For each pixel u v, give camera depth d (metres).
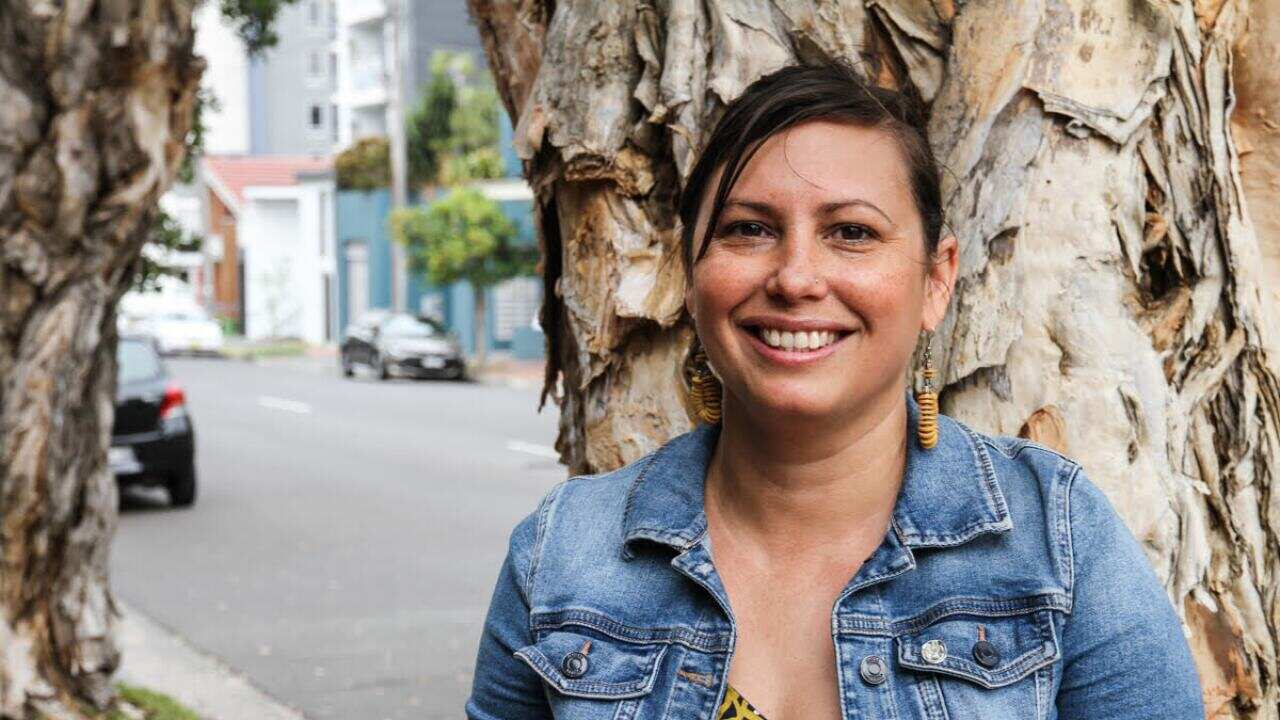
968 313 2.00
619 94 2.20
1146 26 2.00
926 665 1.46
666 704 1.55
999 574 1.49
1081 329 1.96
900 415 1.59
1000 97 2.01
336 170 41.59
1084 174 1.98
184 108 5.12
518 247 28.41
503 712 1.71
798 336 1.49
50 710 5.05
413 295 37.38
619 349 2.22
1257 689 2.06
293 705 6.13
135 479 11.46
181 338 38.66
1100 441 1.95
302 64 64.19
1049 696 1.45
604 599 1.62
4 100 4.71
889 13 2.07
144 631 7.49
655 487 1.66
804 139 1.50
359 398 24.02
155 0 4.85
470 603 8.27
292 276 47.41
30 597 5.05
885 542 1.52
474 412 21.34
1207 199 2.09
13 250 4.81
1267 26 2.16
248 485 13.30
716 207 1.52
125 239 5.09
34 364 4.92
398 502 12.27
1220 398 2.13
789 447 1.54
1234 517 2.12
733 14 2.10
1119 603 1.47
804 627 1.54
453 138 37.16
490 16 2.61
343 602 8.26
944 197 2.04
